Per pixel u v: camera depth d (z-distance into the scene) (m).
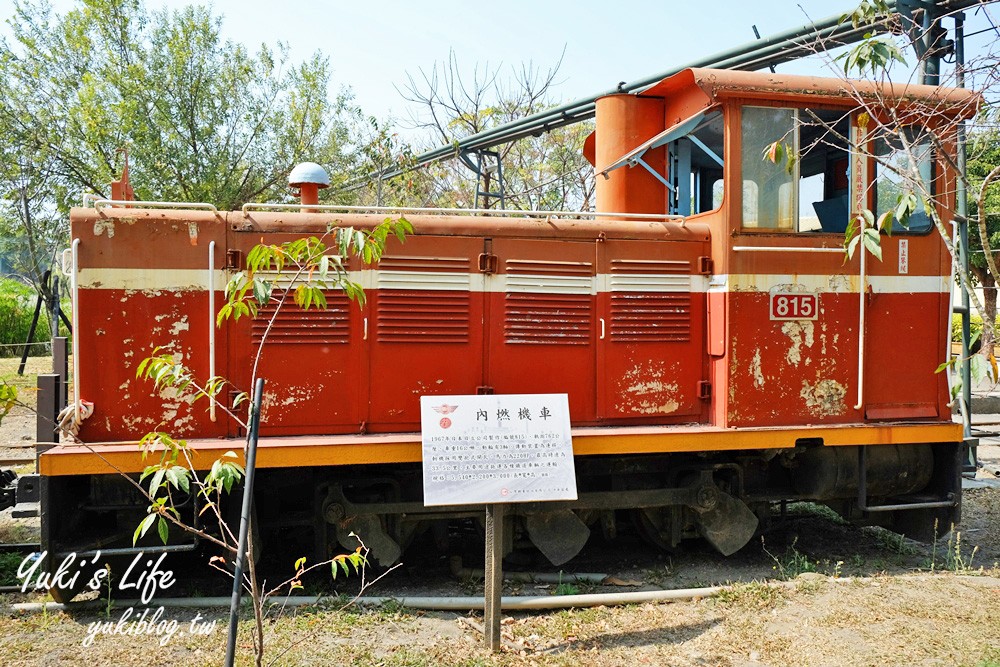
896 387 5.41
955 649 3.96
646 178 5.94
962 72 4.45
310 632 4.16
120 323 4.56
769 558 5.63
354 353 4.89
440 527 5.24
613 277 5.24
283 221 4.79
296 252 3.20
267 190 15.75
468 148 13.73
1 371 15.12
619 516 5.92
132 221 4.58
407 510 4.89
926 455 5.51
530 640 4.15
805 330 5.21
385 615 4.40
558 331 5.16
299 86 15.75
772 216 5.20
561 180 17.91
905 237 5.41
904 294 5.41
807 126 5.31
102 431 4.54
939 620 4.35
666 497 5.21
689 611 4.54
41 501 4.20
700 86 4.95
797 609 4.55
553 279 5.16
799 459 5.59
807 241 5.23
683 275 5.34
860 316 5.25
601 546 5.90
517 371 5.12
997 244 15.20
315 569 5.07
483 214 5.82
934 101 5.18
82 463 4.22
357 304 4.88
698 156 6.03
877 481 5.41
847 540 6.12
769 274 5.15
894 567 5.45
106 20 14.63
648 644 4.11
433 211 4.98
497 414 4.22
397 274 4.93
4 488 5.09
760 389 5.14
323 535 4.88
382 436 4.81
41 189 14.63
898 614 4.44
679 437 4.98
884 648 3.99
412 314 4.96
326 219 4.86
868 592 4.79
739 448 5.03
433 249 5.00
